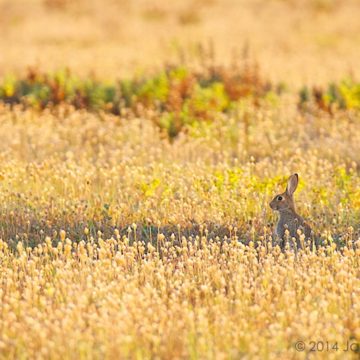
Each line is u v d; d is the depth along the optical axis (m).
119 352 11.59
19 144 24.70
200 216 18.44
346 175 20.72
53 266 15.45
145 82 33.28
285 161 23.41
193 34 53.12
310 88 34.38
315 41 51.12
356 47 49.25
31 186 20.44
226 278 14.69
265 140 25.19
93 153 24.42
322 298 13.21
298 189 19.64
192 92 31.05
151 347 12.05
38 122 28.05
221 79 34.00
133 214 18.78
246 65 34.41
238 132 26.03
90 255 15.52
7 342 12.09
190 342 12.02
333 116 28.89
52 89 32.38
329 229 17.75
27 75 35.59
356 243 16.02
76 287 13.80
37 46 50.00
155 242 17.72
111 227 18.39
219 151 23.27
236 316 12.78
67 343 11.81
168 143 25.03
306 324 12.32
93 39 52.28
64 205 19.22
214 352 11.80
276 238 17.20
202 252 15.38
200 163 21.81
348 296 13.48
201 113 28.53
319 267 14.91
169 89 31.30
